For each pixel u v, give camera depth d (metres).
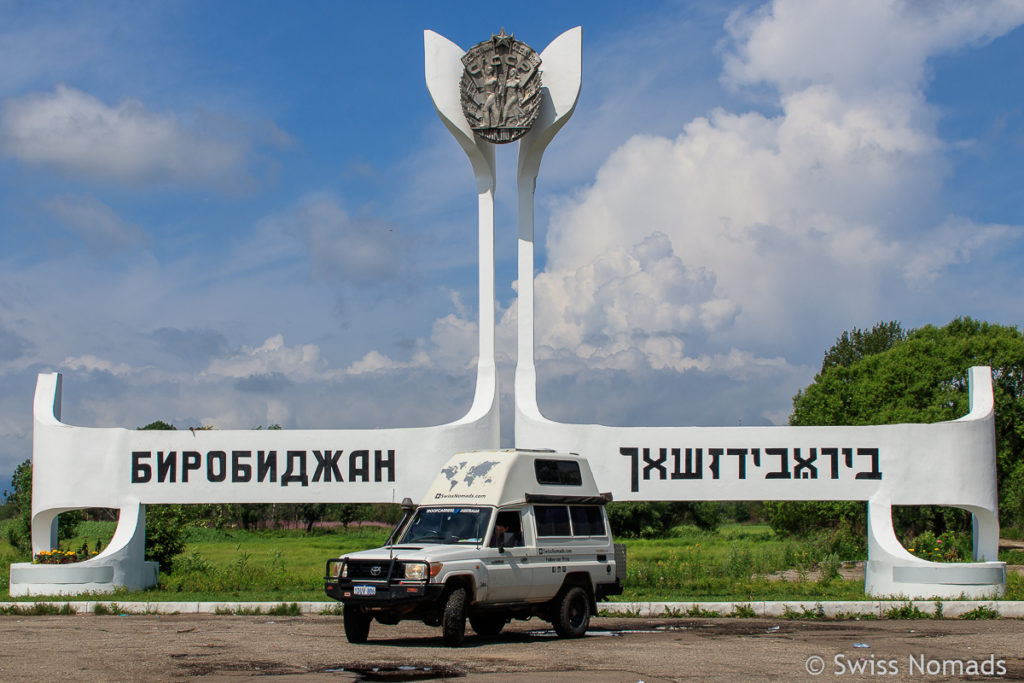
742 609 20.34
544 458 16.33
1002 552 41.53
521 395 25.06
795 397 64.88
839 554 40.22
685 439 24.05
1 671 11.60
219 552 45.19
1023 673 12.04
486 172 25.88
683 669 11.94
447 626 13.88
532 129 25.48
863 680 11.32
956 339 50.47
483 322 25.55
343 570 14.30
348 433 24.28
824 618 19.98
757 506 98.69
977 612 20.22
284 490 24.20
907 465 23.78
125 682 10.80
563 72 25.45
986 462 23.86
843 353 76.06
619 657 12.99
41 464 24.47
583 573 16.28
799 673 11.75
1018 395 47.88
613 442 24.00
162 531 28.66
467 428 24.12
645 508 65.31
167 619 18.92
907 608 20.23
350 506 71.62
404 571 13.84
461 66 25.62
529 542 15.38
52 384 25.34
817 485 23.88
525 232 25.86
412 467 24.02
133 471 24.33
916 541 25.52
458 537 14.87
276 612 20.23
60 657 12.87
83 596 22.17
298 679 11.00
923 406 49.22
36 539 24.72
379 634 16.33
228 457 24.31
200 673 11.48
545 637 15.88
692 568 28.89
